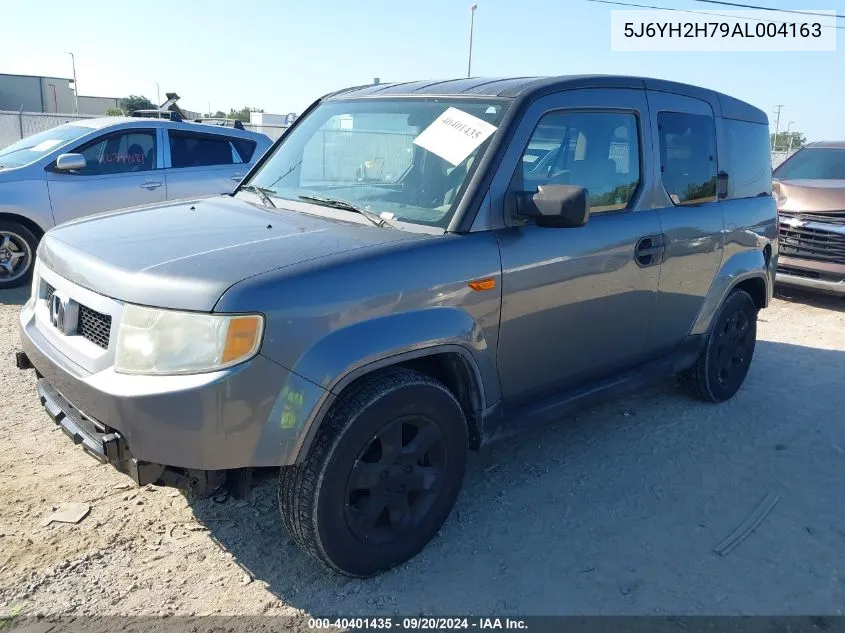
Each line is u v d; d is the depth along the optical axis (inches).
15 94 2103.8
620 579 117.5
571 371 142.0
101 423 99.5
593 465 155.8
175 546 120.8
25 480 138.0
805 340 262.5
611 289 142.6
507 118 125.8
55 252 120.0
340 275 101.4
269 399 96.0
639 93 154.1
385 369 110.4
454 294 113.3
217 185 343.6
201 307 94.0
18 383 186.5
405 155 134.0
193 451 94.8
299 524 104.3
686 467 156.8
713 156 174.6
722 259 175.6
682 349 173.6
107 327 102.7
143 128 326.3
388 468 110.8
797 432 177.2
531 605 110.4
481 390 122.3
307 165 151.4
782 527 134.9
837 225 308.2
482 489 143.8
